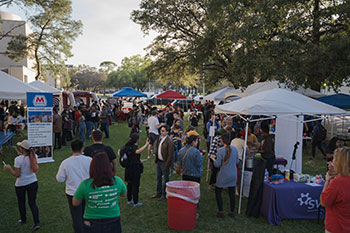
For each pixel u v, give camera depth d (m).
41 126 9.72
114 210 2.91
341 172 2.93
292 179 5.97
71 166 3.93
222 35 17.27
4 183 7.46
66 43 30.92
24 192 4.86
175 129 9.19
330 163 3.90
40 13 28.28
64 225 5.11
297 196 5.42
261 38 15.59
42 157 9.81
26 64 44.88
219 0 16.75
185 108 37.97
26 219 5.29
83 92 28.27
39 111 9.67
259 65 14.04
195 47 19.80
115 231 2.88
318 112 5.95
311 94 14.61
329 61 14.02
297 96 6.53
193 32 22.69
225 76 23.11
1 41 43.50
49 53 31.17
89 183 2.84
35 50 29.84
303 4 15.32
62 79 37.91
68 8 28.86
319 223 5.34
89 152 4.45
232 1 16.14
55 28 30.12
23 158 4.75
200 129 20.14
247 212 5.63
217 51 18.58
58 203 6.18
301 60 14.08
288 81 14.31
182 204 4.87
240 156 6.74
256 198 5.53
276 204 5.31
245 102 6.52
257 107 5.87
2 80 9.91
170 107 15.91
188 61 21.98
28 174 4.79
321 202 3.03
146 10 22.05
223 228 5.05
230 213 5.54
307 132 12.88
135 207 5.91
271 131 11.75
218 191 5.49
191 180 5.45
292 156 7.70
